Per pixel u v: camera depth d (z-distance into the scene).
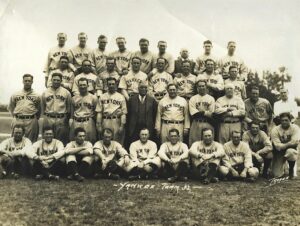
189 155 7.79
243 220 5.03
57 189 6.54
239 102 8.14
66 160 7.50
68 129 8.30
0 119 16.00
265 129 8.58
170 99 8.16
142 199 5.97
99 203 5.71
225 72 9.30
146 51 9.00
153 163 7.57
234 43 9.37
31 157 7.41
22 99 8.25
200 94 8.15
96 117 8.17
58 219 4.97
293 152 7.89
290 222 4.98
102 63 9.05
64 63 8.56
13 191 6.34
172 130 7.75
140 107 8.12
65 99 8.17
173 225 4.80
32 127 8.28
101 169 7.69
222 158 7.72
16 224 4.77
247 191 6.63
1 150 7.61
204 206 5.64
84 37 9.06
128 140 8.30
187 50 9.11
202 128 8.11
